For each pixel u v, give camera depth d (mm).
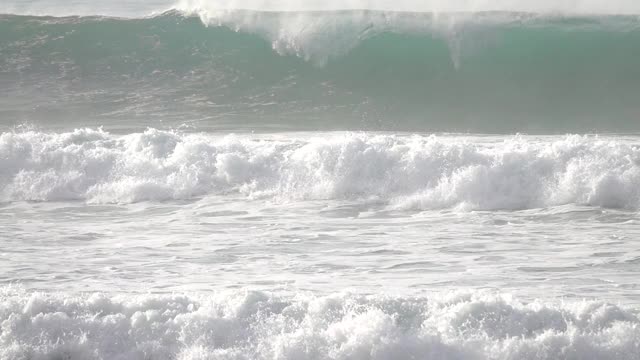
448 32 91250
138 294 29281
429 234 40719
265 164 52625
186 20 96562
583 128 79500
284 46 92688
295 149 53875
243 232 41938
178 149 54344
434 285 30609
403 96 89312
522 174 47812
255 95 88875
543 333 22672
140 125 78312
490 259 35125
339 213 46438
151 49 94688
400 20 92000
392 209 47281
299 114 84188
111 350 23406
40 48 95750
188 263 35094
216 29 95062
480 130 78625
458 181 47625
